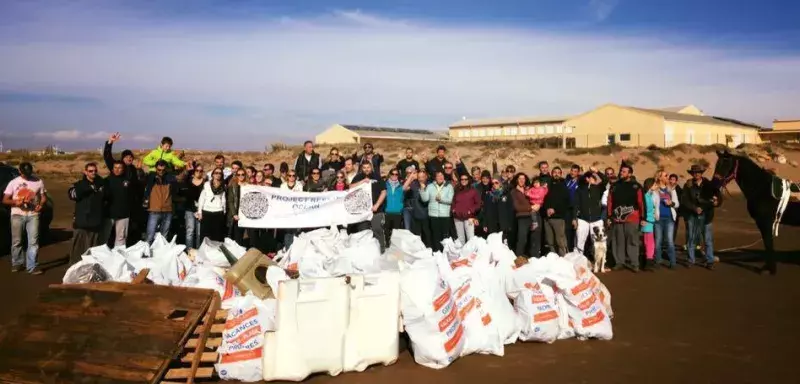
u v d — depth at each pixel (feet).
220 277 23.58
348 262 22.77
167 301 20.02
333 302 19.98
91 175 35.27
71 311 19.31
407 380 19.53
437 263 22.95
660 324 26.30
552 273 24.49
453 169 43.75
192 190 37.83
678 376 19.81
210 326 19.79
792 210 38.29
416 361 21.16
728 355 21.97
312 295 19.77
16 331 18.43
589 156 133.90
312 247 26.78
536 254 39.81
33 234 36.35
